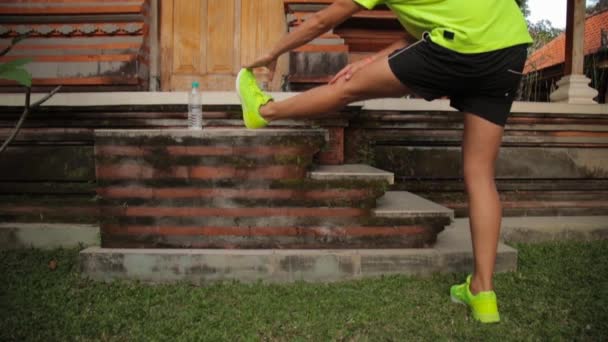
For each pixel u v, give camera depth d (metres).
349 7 2.09
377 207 2.80
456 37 1.94
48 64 3.58
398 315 2.18
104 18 3.65
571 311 2.20
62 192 3.47
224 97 3.27
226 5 4.21
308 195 2.71
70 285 2.57
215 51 4.22
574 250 3.23
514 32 2.05
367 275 2.66
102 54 3.62
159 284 2.61
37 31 3.59
